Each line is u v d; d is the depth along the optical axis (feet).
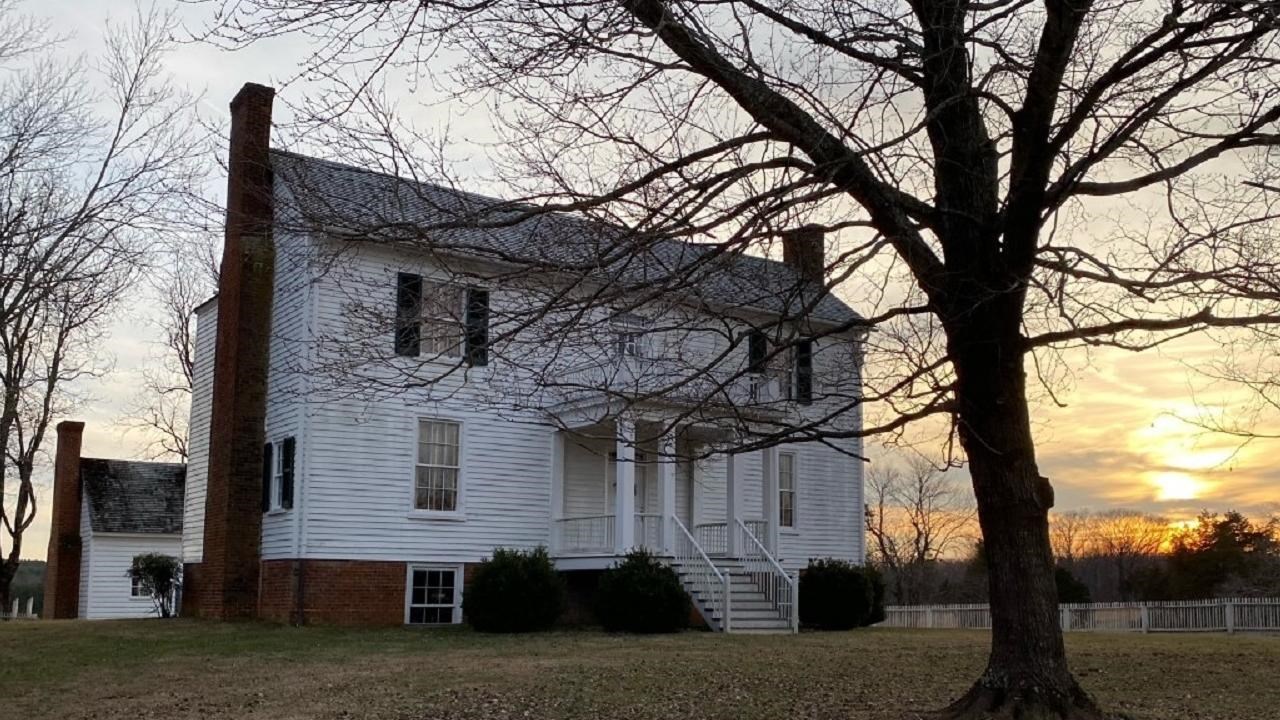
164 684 43.06
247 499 74.95
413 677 43.93
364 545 71.15
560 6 26.00
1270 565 144.77
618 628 68.85
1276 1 23.54
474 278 28.99
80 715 36.63
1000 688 30.32
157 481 136.98
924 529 191.62
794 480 90.89
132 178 54.49
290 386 71.61
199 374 89.40
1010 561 30.66
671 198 26.43
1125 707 35.76
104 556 126.72
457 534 74.90
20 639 60.75
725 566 76.74
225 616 73.10
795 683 41.68
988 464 30.73
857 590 80.28
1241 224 27.27
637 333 29.55
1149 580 161.27
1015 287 27.02
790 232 26.66
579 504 81.15
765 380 38.86
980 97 29.17
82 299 67.87
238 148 45.01
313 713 36.24
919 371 29.45
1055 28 27.22
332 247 35.27
